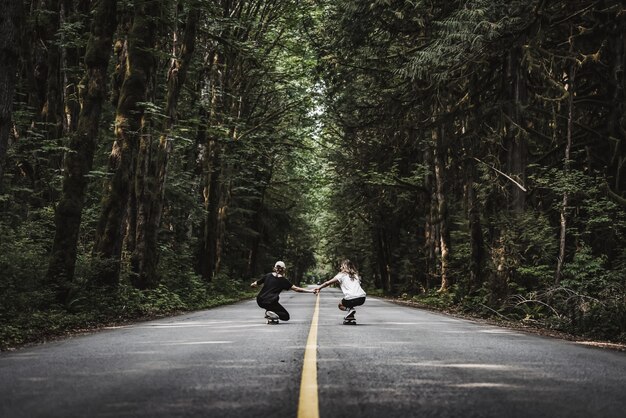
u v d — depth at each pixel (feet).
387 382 18.45
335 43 89.45
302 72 111.65
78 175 51.55
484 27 61.72
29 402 15.43
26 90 71.36
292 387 17.48
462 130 94.17
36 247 53.52
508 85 72.95
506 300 61.11
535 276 61.98
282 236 191.21
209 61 97.96
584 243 59.67
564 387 17.99
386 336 34.32
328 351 26.50
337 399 15.76
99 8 53.16
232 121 100.01
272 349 27.14
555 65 69.10
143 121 66.54
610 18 69.31
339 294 164.14
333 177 133.18
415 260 140.05
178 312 63.36
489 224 80.12
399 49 93.15
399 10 81.51
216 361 23.09
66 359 23.72
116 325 44.70
